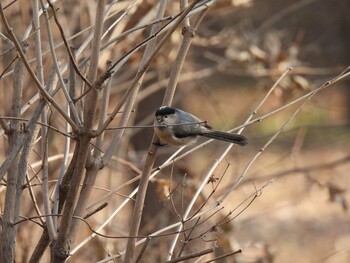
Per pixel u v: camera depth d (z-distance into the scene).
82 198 6.36
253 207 22.11
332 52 21.48
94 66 6.01
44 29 11.34
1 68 10.31
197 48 16.45
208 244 12.34
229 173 18.27
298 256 19.84
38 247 6.51
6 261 6.37
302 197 21.34
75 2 12.19
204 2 7.09
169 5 12.05
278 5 20.16
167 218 13.62
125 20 11.44
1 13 5.20
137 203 6.75
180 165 12.29
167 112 8.20
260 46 15.26
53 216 6.45
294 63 14.18
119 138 6.61
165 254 12.37
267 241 20.00
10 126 6.57
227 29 15.47
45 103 6.41
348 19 21.39
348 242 20.52
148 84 15.72
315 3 21.09
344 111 27.17
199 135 8.44
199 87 17.34
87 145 5.69
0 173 6.20
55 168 10.87
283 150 27.06
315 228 21.27
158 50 5.55
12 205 6.43
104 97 6.48
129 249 6.66
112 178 13.71
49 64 10.66
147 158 6.82
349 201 22.61
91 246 11.27
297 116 28.47
